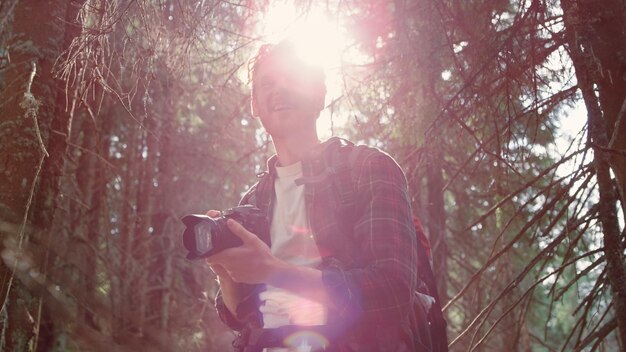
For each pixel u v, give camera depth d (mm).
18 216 3109
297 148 1737
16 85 3352
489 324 6504
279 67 1760
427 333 1586
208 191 9586
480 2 3357
